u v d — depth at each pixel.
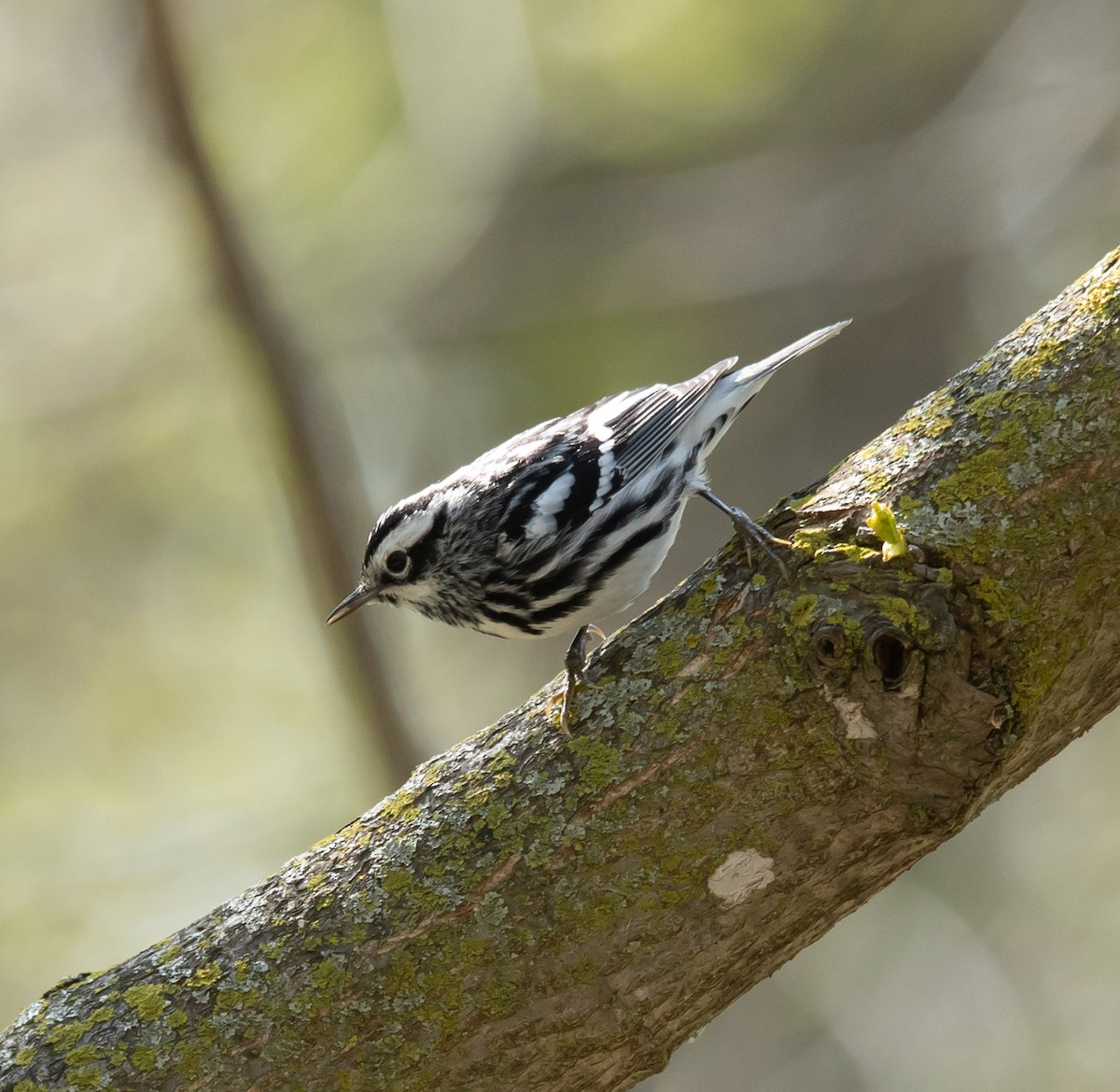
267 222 14.04
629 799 5.18
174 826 12.73
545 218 15.27
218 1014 5.23
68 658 13.73
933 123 15.61
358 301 14.47
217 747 13.34
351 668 11.15
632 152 15.48
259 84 14.03
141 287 14.30
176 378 14.23
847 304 16.25
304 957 5.26
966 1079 13.42
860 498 5.18
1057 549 4.94
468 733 14.42
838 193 15.50
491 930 5.17
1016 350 5.30
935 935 14.21
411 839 5.35
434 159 14.15
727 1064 14.25
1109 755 14.30
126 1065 5.18
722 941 5.15
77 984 5.46
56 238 14.44
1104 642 5.02
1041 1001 13.59
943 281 16.44
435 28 13.63
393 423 14.85
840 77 15.95
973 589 4.90
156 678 13.63
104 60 13.73
